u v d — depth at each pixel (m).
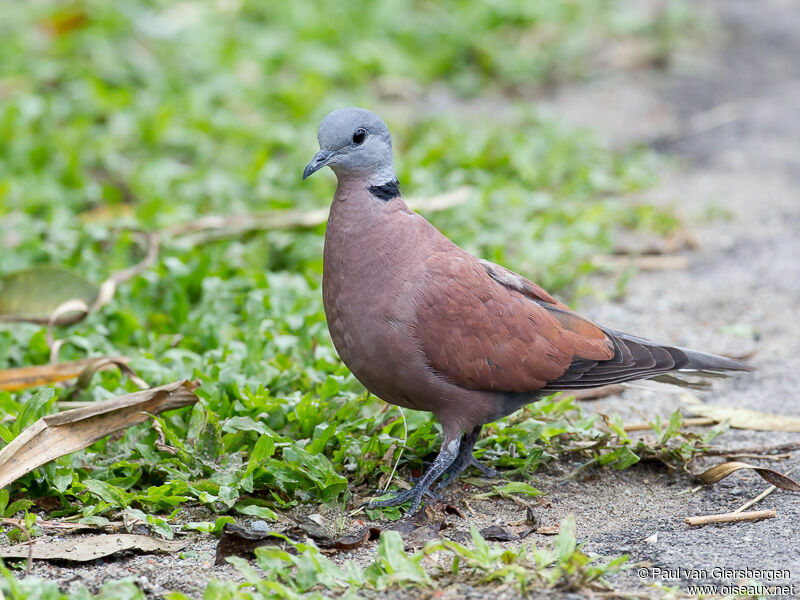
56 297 11.61
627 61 21.73
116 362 10.01
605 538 8.13
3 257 12.66
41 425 8.40
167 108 17.41
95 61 19.09
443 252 8.69
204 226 13.61
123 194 15.88
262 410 9.32
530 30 22.19
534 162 16.42
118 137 16.88
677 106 19.75
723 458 9.55
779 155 17.59
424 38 21.39
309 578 7.02
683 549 7.86
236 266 12.88
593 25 23.06
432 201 14.41
